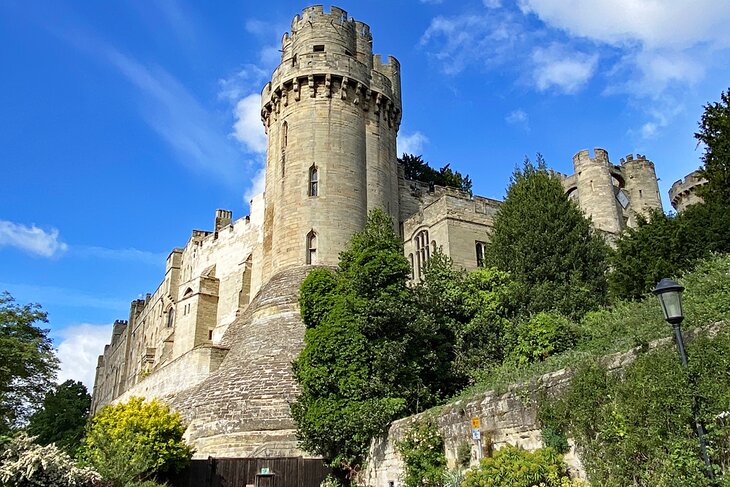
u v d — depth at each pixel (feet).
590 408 43.24
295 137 128.06
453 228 121.39
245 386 90.43
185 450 74.49
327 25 135.33
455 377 81.56
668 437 37.11
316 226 120.57
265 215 134.62
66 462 51.70
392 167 138.72
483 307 91.66
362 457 71.26
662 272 75.10
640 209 173.47
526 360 78.54
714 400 35.32
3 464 48.85
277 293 111.04
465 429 55.88
